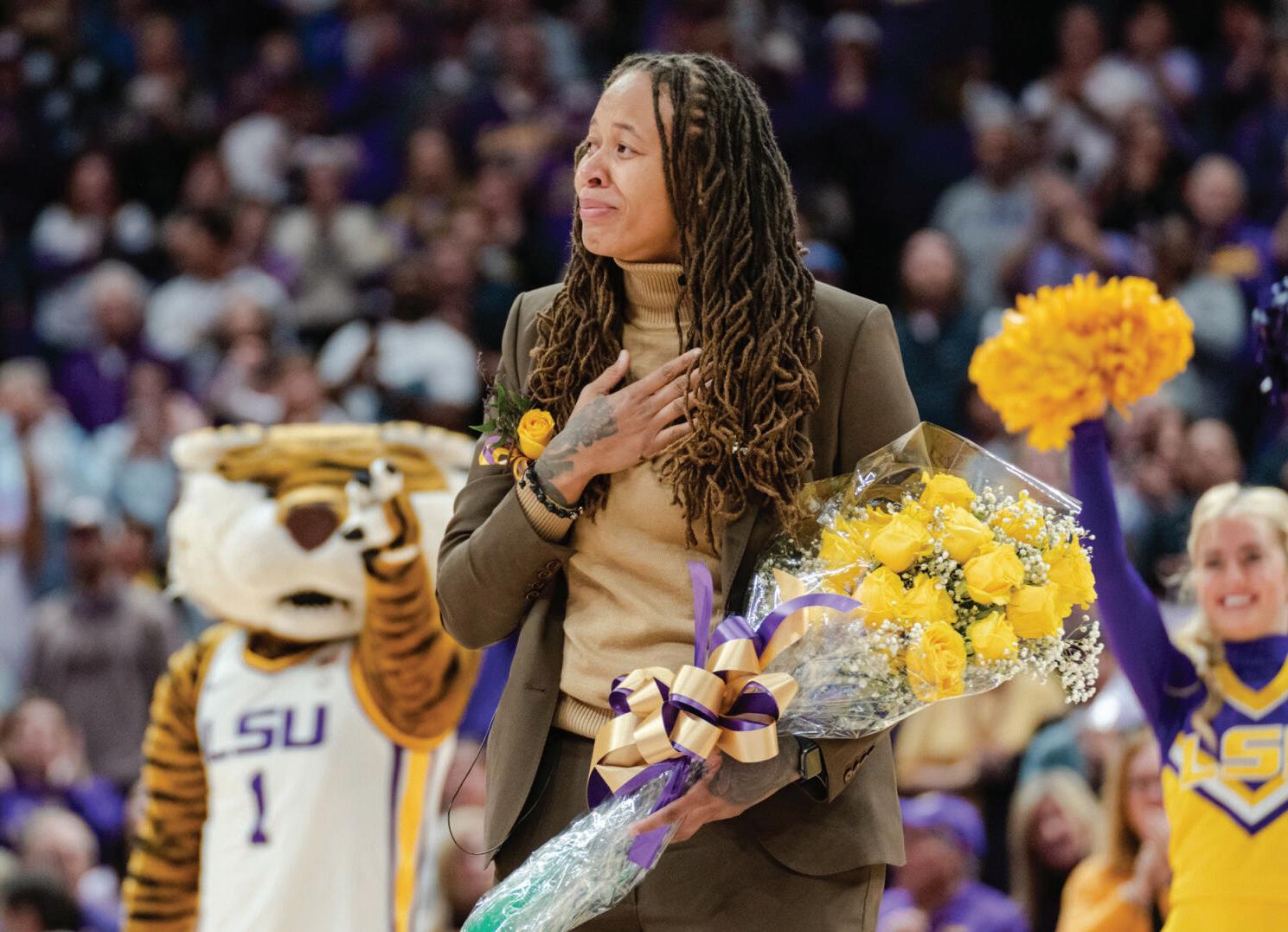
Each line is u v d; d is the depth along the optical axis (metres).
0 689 20.61
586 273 6.64
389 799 9.55
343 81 28.56
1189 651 8.69
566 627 6.58
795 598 6.07
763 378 6.34
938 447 6.47
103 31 29.52
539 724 6.51
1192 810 8.46
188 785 9.91
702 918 6.26
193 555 9.78
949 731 15.38
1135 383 7.25
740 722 5.92
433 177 25.94
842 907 6.29
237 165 27.34
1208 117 26.17
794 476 6.35
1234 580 8.55
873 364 6.54
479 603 6.55
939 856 12.95
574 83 27.91
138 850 9.95
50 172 27.91
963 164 25.08
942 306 21.77
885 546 6.13
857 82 25.58
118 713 18.52
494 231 24.64
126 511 21.78
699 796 6.02
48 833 15.01
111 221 27.08
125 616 18.73
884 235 24.98
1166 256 22.41
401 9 28.61
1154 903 11.40
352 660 9.73
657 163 6.41
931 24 26.84
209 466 9.95
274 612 9.67
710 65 6.59
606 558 6.50
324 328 24.70
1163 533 18.64
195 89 29.45
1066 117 25.17
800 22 27.33
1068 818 13.48
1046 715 15.30
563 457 6.35
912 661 6.02
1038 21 27.20
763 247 6.45
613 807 6.18
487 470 6.87
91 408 23.98
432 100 27.17
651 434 6.30
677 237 6.51
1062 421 7.32
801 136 25.17
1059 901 13.45
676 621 6.36
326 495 9.70
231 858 9.48
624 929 6.45
